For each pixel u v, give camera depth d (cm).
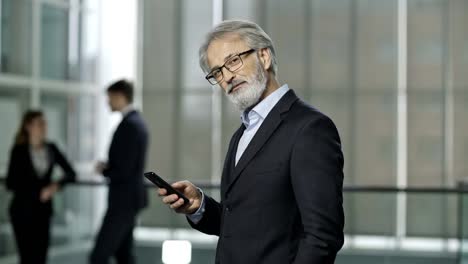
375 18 1333
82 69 1348
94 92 1350
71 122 1319
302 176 239
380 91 1332
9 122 1191
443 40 1310
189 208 278
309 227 236
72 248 724
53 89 1289
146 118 1405
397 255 677
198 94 1388
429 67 1317
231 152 270
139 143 654
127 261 688
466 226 612
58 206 726
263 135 252
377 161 1335
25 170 677
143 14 1398
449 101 1308
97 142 1341
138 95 1405
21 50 1234
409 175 1322
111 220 659
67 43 1334
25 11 1243
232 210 256
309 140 242
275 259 246
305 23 1347
